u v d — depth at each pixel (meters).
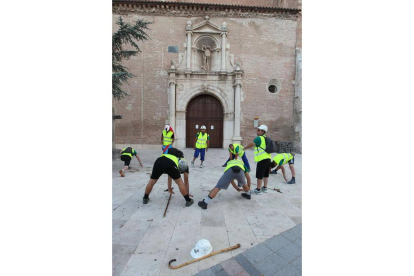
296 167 7.62
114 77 7.37
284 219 3.12
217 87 12.96
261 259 2.16
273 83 13.77
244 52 13.34
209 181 5.30
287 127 13.57
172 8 12.89
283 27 13.54
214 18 13.23
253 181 5.54
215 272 1.96
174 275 1.92
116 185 4.86
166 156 3.54
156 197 4.04
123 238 2.52
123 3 12.56
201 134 7.27
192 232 2.69
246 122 13.27
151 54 12.86
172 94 12.48
